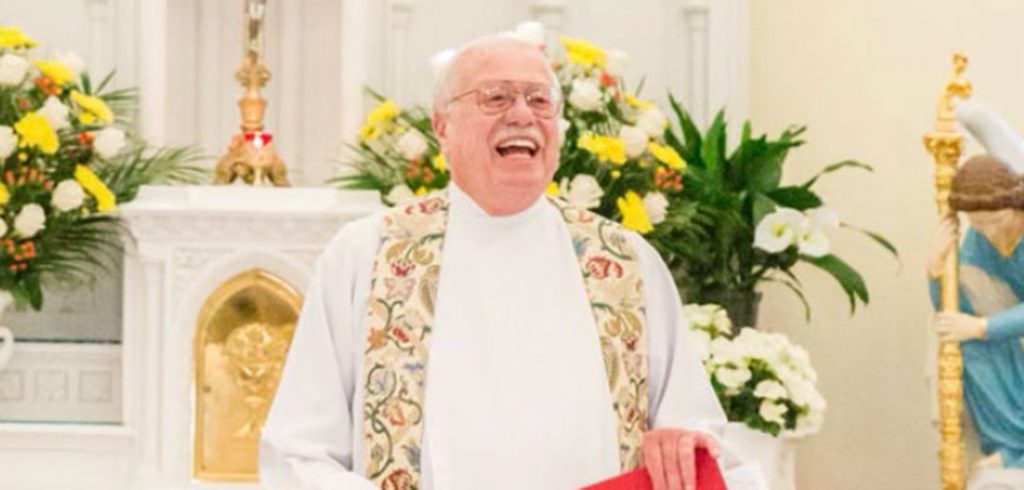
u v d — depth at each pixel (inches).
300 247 271.4
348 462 163.0
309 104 334.0
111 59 316.8
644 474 151.3
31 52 317.4
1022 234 268.4
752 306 292.5
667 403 164.4
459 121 159.5
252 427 271.9
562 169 274.4
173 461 271.4
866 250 322.7
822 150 325.1
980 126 274.7
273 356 271.6
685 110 315.9
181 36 330.6
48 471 279.3
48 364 287.1
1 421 285.9
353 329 164.4
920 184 321.4
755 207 283.4
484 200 162.7
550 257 166.6
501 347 161.6
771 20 326.0
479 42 161.2
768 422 264.2
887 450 322.3
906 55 322.3
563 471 157.6
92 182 281.1
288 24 334.6
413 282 164.6
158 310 273.4
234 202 272.1
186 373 271.6
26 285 288.5
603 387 161.8
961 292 272.5
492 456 157.3
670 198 283.4
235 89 334.6
